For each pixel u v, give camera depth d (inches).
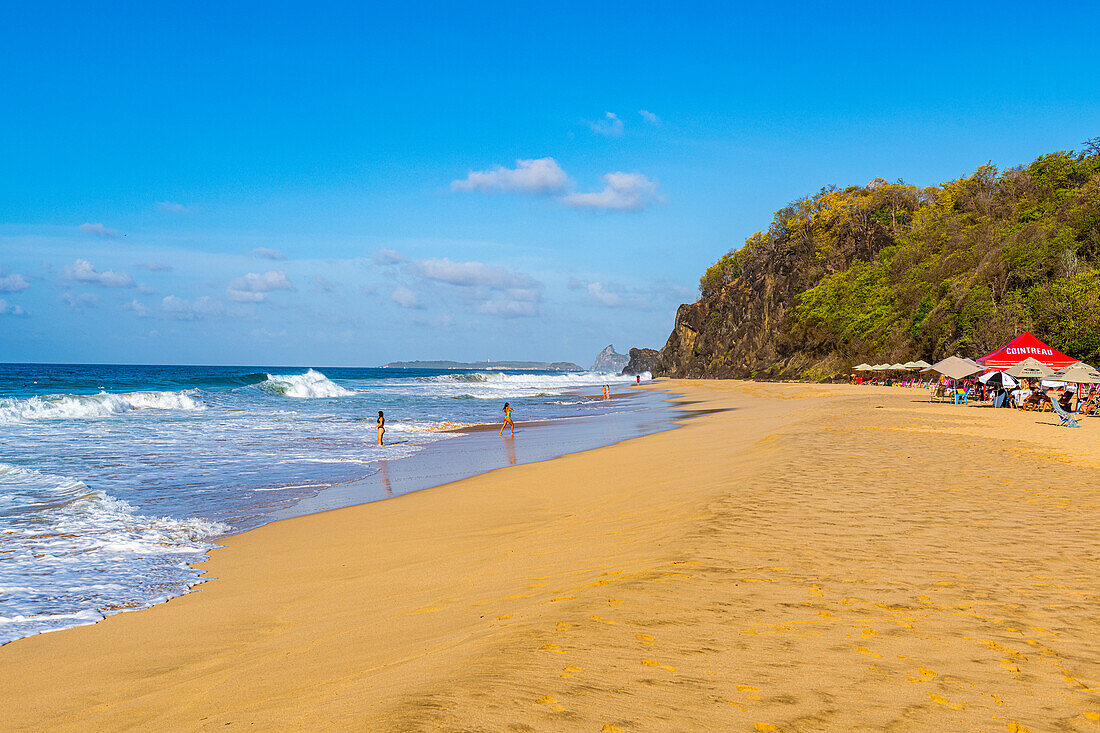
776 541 245.6
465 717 107.0
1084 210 2273.6
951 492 347.9
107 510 423.2
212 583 278.4
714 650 141.6
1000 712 115.1
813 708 114.9
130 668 183.5
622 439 860.6
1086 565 216.4
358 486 535.2
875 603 176.7
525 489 490.3
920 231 3572.8
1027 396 1156.5
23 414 1055.0
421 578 257.1
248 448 757.9
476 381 3617.1
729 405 1643.7
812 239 4510.3
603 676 126.3
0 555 319.6
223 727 121.6
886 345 2906.0
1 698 165.0
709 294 6082.7
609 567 226.1
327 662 161.8
